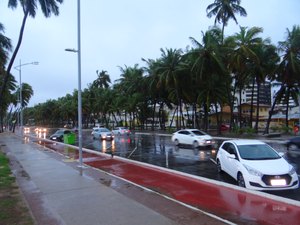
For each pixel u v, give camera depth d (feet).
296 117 221.66
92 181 36.73
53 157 63.98
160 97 190.49
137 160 58.49
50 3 86.38
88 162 56.34
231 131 141.90
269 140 99.55
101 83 317.63
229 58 129.39
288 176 30.22
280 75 128.26
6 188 33.86
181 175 40.73
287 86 142.51
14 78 207.21
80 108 49.60
